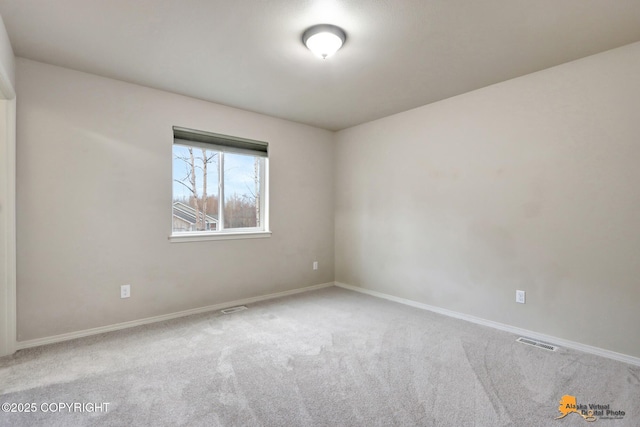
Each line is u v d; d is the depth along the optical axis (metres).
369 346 2.55
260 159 4.08
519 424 1.63
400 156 3.85
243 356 2.37
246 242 3.80
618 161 2.37
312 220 4.46
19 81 2.49
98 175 2.83
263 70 2.73
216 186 3.71
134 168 3.01
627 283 2.33
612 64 2.39
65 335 2.68
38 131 2.56
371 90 3.17
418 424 1.63
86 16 1.98
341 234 4.62
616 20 2.02
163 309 3.18
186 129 3.33
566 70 2.60
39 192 2.57
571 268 2.58
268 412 1.72
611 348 2.39
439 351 2.47
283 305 3.69
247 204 3.96
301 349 2.49
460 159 3.28
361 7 1.90
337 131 4.67
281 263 4.12
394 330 2.91
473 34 2.19
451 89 3.15
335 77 2.87
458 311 3.29
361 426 1.61
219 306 3.57
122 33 2.18
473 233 3.19
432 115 3.53
